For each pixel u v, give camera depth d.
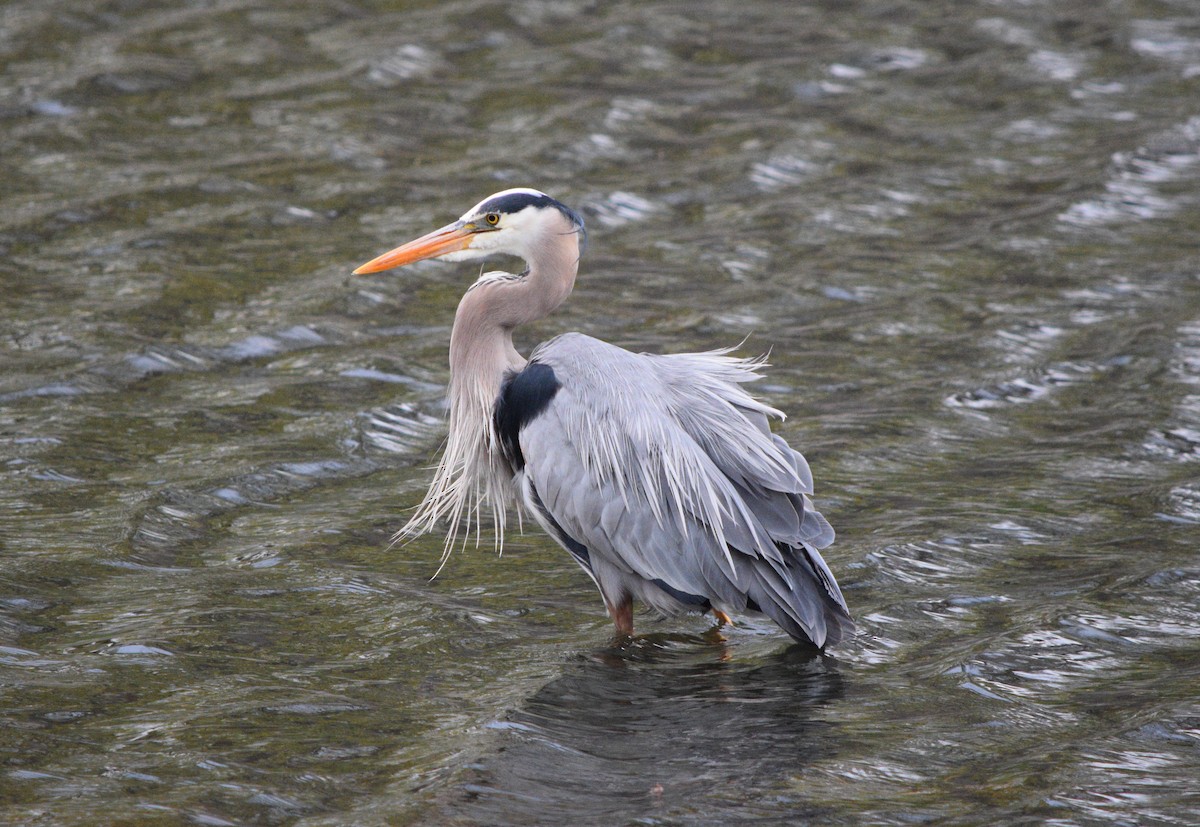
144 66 23.30
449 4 27.16
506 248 10.46
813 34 26.36
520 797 7.50
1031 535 11.10
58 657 9.05
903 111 22.95
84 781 7.57
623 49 25.20
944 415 13.65
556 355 10.01
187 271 16.77
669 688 8.97
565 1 27.70
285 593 10.16
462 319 10.47
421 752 8.00
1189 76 24.17
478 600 10.29
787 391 14.26
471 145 21.08
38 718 8.25
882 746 8.12
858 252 18.05
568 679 9.05
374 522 11.48
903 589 10.30
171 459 12.40
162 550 10.79
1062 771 7.73
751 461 9.62
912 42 25.94
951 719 8.44
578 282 17.11
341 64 23.86
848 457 12.70
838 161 21.02
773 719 8.48
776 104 23.09
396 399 13.83
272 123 21.48
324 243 17.75
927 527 11.23
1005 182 20.31
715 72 24.42
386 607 10.01
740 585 9.55
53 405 13.32
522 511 11.32
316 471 12.36
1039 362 14.82
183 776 7.64
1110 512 11.48
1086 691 8.74
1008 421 13.54
